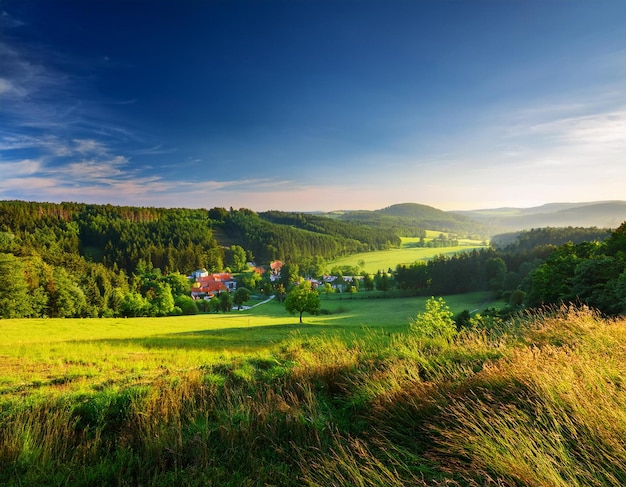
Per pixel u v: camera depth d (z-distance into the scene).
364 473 3.10
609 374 3.83
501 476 2.71
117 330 36.16
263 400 5.29
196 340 23.47
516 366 4.30
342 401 5.21
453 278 91.31
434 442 3.53
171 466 3.93
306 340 10.44
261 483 3.43
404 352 6.57
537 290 38.41
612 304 22.41
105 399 5.52
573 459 2.67
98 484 3.63
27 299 49.78
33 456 3.96
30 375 8.80
